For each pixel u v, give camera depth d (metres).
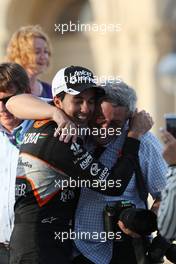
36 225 11.65
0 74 12.73
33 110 11.68
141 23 52.00
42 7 59.78
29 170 11.64
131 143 11.77
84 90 11.45
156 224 11.65
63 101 11.65
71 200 11.82
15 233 11.77
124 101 11.68
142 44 52.38
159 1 52.00
